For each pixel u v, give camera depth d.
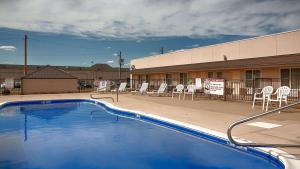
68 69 72.62
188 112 12.14
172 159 6.46
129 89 31.44
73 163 6.21
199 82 19.61
